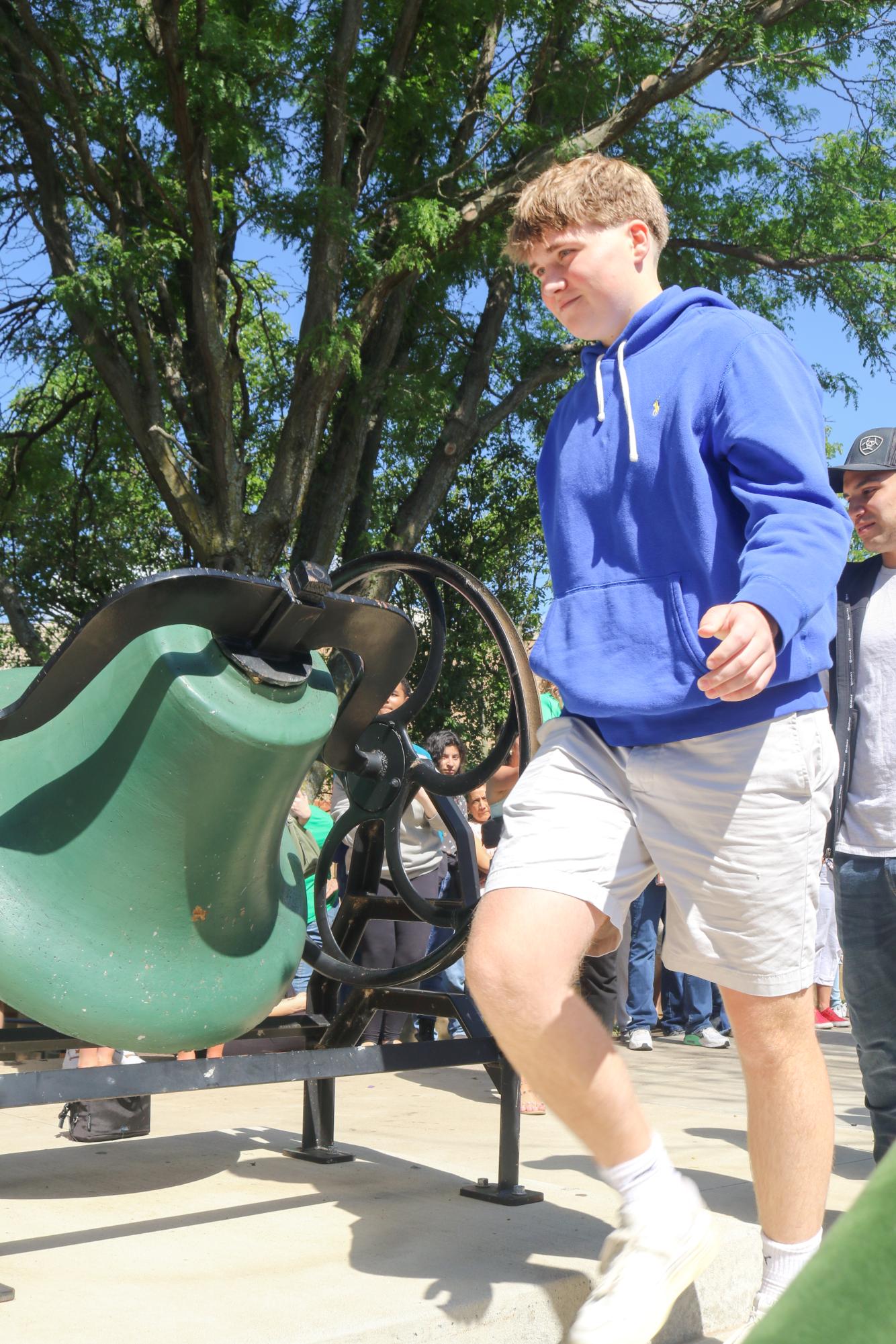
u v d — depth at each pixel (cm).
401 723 269
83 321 1123
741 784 166
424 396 1245
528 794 174
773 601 146
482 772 252
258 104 1080
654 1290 144
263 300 1327
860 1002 275
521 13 1229
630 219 188
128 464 1471
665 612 171
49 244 1203
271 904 236
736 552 170
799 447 163
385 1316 182
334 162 1103
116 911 211
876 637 278
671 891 174
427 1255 215
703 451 172
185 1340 171
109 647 199
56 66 1067
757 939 170
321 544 1271
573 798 171
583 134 1216
